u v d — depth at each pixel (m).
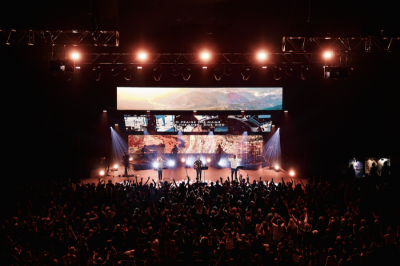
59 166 21.69
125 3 16.02
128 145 26.91
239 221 11.04
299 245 11.26
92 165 25.94
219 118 25.19
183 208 12.05
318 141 23.86
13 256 8.47
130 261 8.27
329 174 23.17
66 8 15.69
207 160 26.12
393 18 16.70
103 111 25.91
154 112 23.78
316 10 16.22
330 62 16.50
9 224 10.68
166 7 16.45
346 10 16.17
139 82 23.05
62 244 9.66
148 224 10.41
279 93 23.28
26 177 20.23
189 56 20.25
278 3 16.03
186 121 25.17
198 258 8.95
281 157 25.66
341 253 9.21
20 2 15.13
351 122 23.22
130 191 15.23
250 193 14.01
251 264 8.01
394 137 21.36
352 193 14.47
